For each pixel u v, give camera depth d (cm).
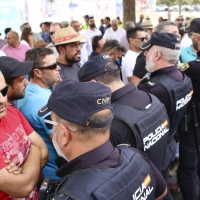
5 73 186
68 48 318
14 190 150
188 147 263
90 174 105
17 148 162
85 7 1656
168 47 208
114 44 403
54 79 231
